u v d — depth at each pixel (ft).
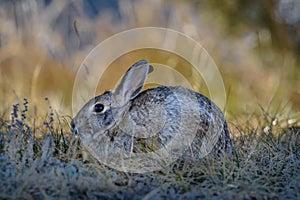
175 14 137.49
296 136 72.02
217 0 138.92
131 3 138.31
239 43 135.95
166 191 54.08
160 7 137.80
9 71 124.16
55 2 136.05
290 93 116.47
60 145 65.41
